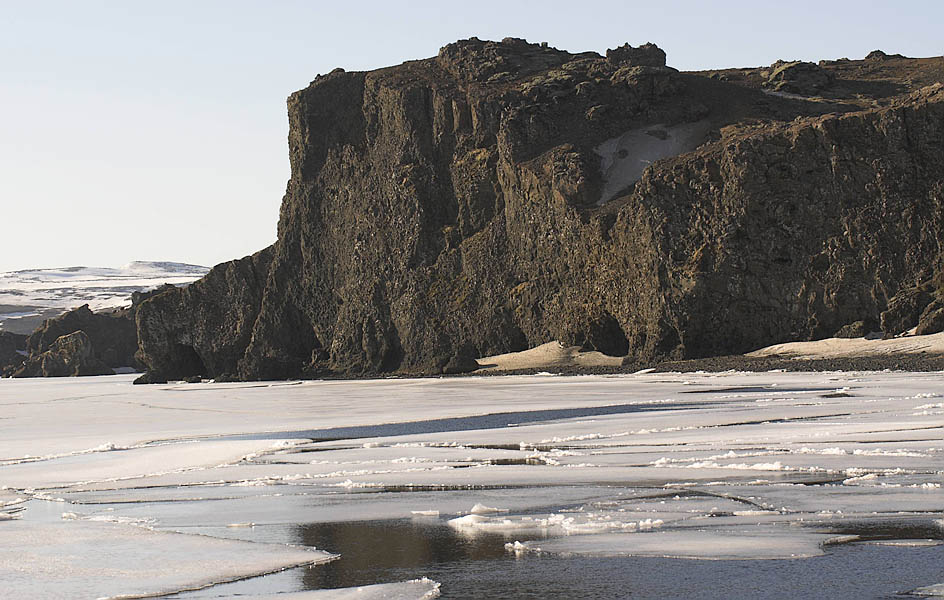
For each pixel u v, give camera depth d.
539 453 30.70
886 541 16.88
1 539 19.58
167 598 14.98
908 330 80.94
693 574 15.27
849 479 22.95
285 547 18.14
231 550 18.02
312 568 16.50
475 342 113.06
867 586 14.34
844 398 46.59
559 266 105.38
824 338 86.56
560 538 18.11
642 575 15.33
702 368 82.25
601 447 31.58
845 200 87.56
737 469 25.33
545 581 15.19
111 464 32.31
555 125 113.88
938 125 85.94
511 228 112.25
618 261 97.69
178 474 29.08
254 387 103.62
